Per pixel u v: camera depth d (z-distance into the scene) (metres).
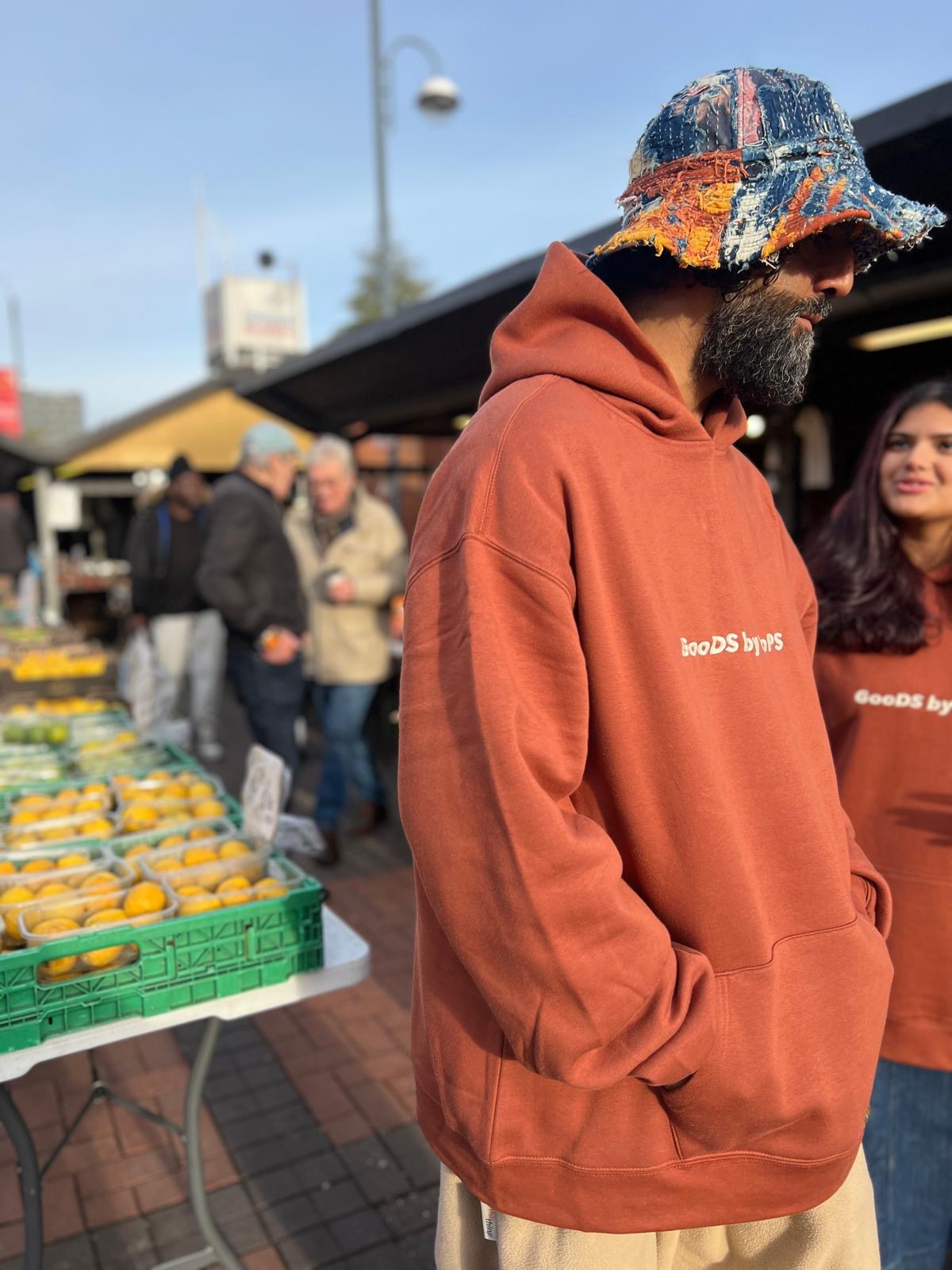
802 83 0.95
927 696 1.57
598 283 1.00
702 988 0.95
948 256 2.55
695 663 1.00
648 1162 0.99
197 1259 1.82
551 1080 0.98
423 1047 1.14
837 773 1.66
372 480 9.35
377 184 10.31
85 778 2.63
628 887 0.95
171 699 3.30
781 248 0.94
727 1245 1.19
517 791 0.87
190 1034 3.02
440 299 3.88
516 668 0.92
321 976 1.66
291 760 4.21
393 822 4.93
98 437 9.98
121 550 15.64
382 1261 2.10
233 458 10.23
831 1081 1.02
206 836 2.04
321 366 5.12
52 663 4.58
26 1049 1.44
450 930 0.92
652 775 0.96
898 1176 1.61
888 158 2.15
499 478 0.94
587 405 0.98
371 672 4.23
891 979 1.12
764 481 1.28
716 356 1.01
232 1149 2.46
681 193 0.95
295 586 4.11
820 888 1.06
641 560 0.95
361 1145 2.47
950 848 1.52
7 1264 2.06
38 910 1.63
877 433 1.69
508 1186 1.02
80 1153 2.44
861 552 1.67
